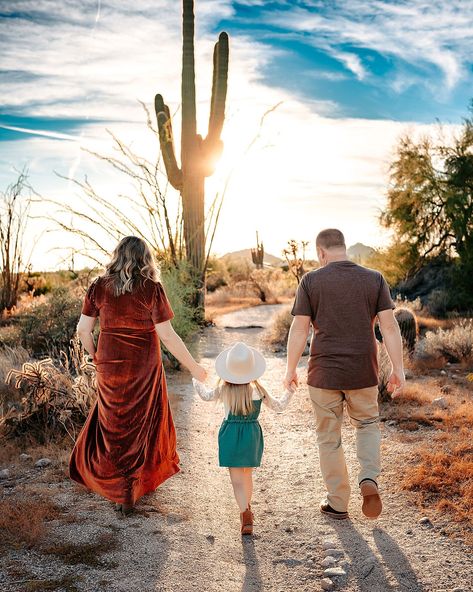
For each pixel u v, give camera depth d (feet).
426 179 65.31
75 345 22.86
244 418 13.97
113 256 14.40
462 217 62.90
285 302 82.23
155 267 14.56
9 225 59.16
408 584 11.52
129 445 14.23
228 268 115.34
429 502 15.10
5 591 10.77
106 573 11.64
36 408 20.62
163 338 14.40
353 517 14.67
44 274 71.67
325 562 12.36
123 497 14.29
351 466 18.31
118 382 14.05
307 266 67.72
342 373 13.98
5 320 49.49
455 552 12.66
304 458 19.51
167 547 12.91
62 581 11.23
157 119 53.47
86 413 20.74
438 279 64.59
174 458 15.60
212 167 53.78
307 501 15.84
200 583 11.55
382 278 14.33
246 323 58.75
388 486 16.24
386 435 20.81
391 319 14.17
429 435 20.52
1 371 27.81
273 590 11.45
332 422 14.44
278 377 33.06
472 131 65.10
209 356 40.22
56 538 12.96
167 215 45.06
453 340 37.17
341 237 14.60
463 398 26.02
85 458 14.55
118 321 14.06
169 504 15.38
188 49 53.36
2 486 16.22
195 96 53.88
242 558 12.75
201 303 55.72
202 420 24.07
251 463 13.73
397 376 14.20
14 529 13.09
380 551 12.84
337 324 14.06
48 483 16.44
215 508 15.42
